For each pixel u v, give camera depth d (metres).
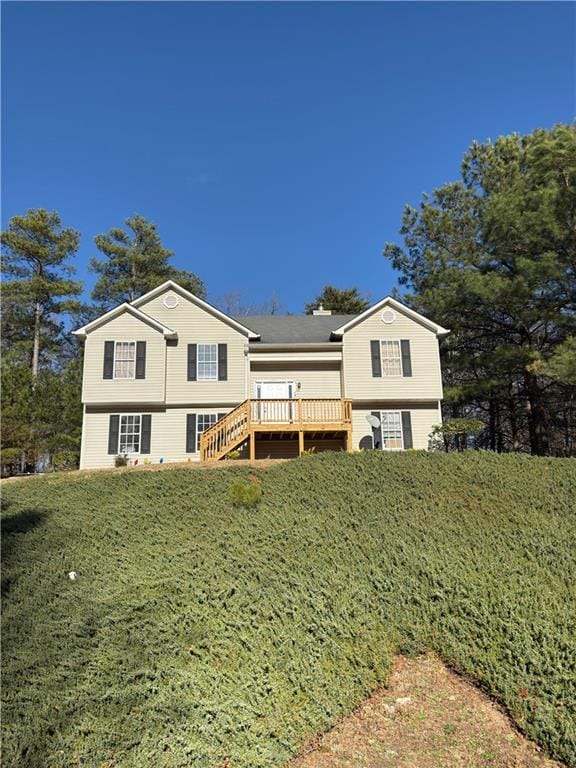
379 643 5.41
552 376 16.62
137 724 3.84
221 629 5.35
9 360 22.39
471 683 4.99
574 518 8.63
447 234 23.92
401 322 19.17
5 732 3.64
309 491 10.66
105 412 18.19
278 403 16.86
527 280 17.61
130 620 5.42
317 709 4.39
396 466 12.00
